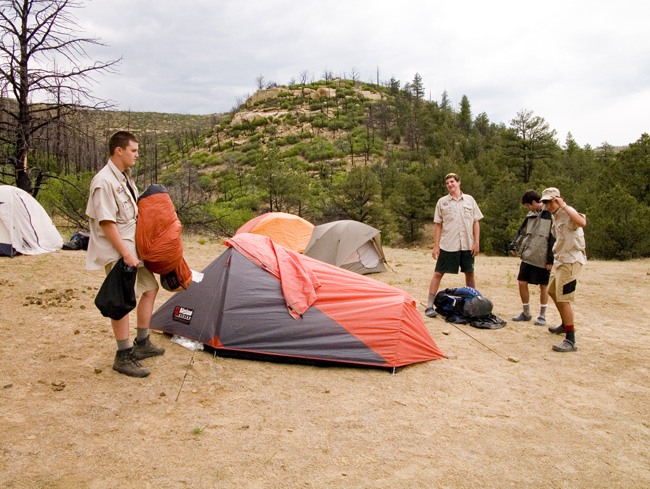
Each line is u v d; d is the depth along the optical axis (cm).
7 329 517
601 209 2062
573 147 7962
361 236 1043
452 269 653
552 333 599
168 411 350
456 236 647
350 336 468
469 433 337
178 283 426
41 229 1111
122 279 379
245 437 319
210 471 277
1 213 1015
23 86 1241
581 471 295
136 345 448
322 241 1055
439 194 4244
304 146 8056
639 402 398
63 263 968
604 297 835
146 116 15450
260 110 11250
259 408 363
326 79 13675
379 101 11169
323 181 5806
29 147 1298
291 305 479
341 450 308
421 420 354
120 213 390
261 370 442
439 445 319
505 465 298
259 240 552
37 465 273
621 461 308
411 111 9944
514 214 3095
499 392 412
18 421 321
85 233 1215
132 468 276
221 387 398
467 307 623
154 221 401
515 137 5725
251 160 7619
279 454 299
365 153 7931
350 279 523
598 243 1959
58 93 1264
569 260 520
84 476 266
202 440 312
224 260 512
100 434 312
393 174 4769
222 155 8500
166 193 416
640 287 943
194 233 2281
